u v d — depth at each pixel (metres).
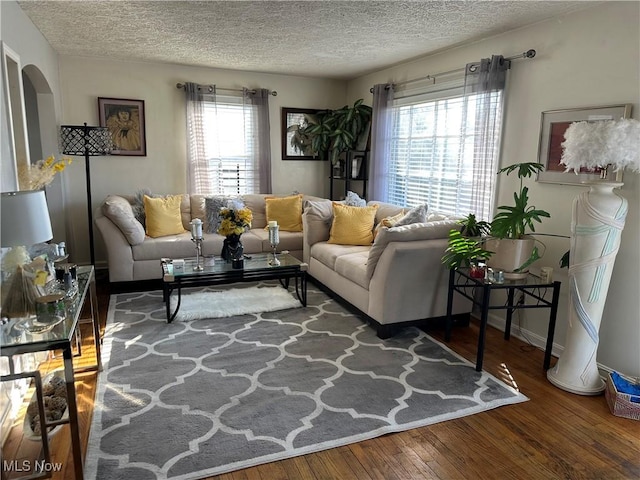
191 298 4.25
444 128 4.52
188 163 5.44
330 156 6.32
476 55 4.01
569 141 2.58
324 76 5.98
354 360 3.06
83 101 5.03
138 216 4.80
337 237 4.58
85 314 3.85
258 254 4.48
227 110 5.65
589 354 2.70
